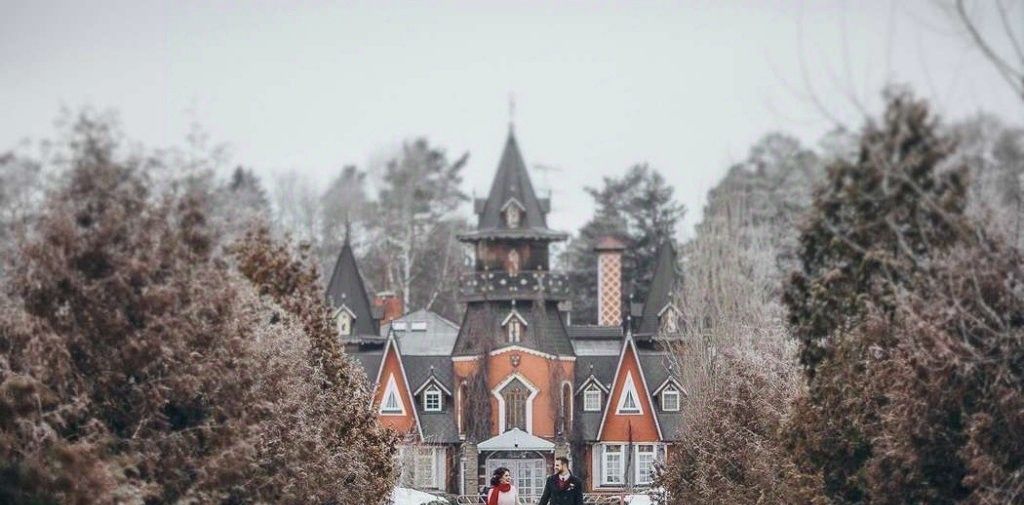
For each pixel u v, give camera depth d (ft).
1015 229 91.66
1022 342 93.50
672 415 395.55
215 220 119.14
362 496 160.35
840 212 99.55
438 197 563.48
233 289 119.44
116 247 112.27
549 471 397.80
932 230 94.32
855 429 117.91
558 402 396.37
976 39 78.07
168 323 113.19
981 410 98.17
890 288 101.09
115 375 111.14
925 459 104.73
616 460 395.75
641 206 549.13
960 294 94.02
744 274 287.69
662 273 428.97
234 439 116.78
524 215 422.82
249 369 122.42
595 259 548.31
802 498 124.06
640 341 428.56
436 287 538.47
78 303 110.42
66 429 109.40
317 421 148.66
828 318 108.78
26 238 109.40
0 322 108.47
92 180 110.42
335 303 422.00
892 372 108.78
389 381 394.11
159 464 113.09
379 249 549.95
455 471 396.16
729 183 293.02
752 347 199.21
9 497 100.83
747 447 165.27
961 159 87.56
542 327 401.08
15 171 108.17
